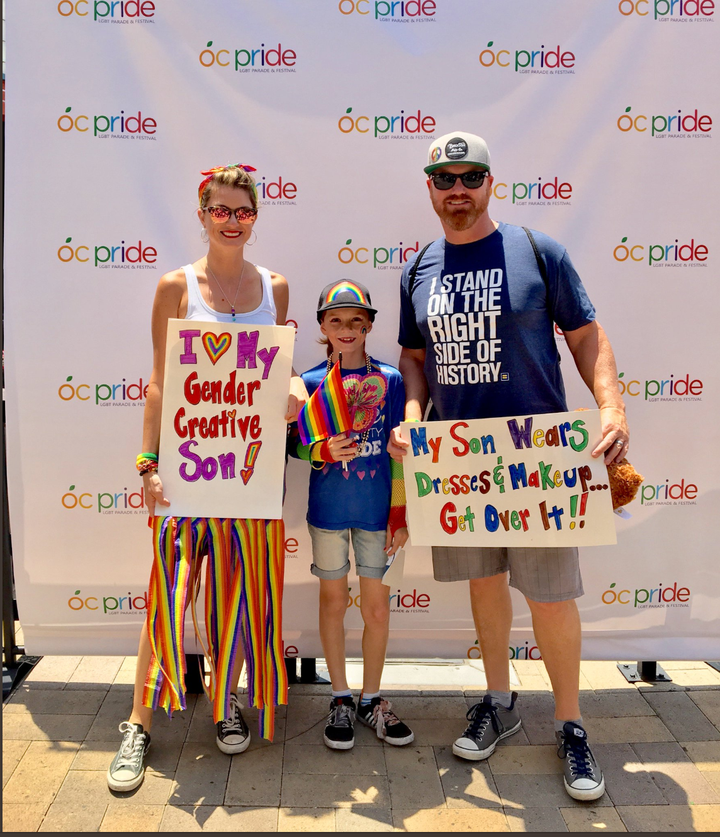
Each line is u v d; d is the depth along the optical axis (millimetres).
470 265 2287
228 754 2469
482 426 2273
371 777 2363
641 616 2945
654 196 2705
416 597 2969
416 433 2326
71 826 2119
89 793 2264
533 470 2258
